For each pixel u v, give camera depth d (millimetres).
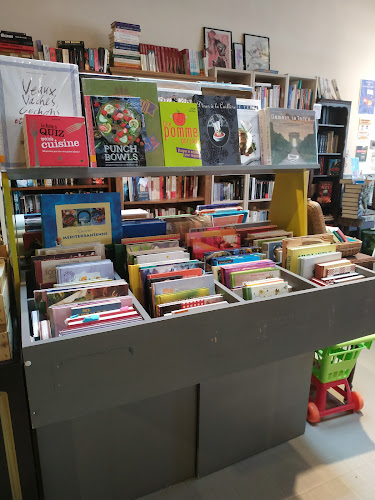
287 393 1692
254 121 1479
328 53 4859
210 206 2023
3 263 1152
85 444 1271
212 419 1505
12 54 3020
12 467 1077
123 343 949
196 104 1325
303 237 1595
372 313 1355
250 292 1268
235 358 1124
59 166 1058
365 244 4523
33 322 1042
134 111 1202
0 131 1075
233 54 4207
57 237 1412
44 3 3355
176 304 1149
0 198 1263
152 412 1373
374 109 5414
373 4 4992
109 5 3588
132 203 3654
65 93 1146
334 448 1742
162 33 3867
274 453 1709
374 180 4820
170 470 1505
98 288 1144
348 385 1978
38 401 898
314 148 1548
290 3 4441
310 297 1195
